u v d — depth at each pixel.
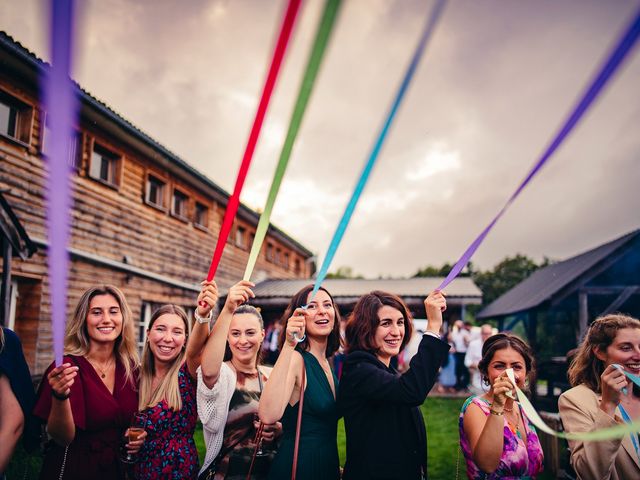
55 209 0.57
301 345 2.03
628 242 7.98
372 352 1.95
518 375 1.96
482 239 1.16
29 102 6.71
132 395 1.99
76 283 7.51
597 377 1.99
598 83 0.57
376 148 0.77
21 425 1.59
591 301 10.26
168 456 1.91
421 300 12.52
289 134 0.70
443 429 6.15
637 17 0.52
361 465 1.73
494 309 14.21
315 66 0.56
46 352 6.65
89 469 1.79
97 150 8.50
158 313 2.13
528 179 0.84
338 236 0.90
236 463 2.07
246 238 15.05
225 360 2.35
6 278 4.65
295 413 1.89
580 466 1.70
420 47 0.60
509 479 1.78
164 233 10.35
